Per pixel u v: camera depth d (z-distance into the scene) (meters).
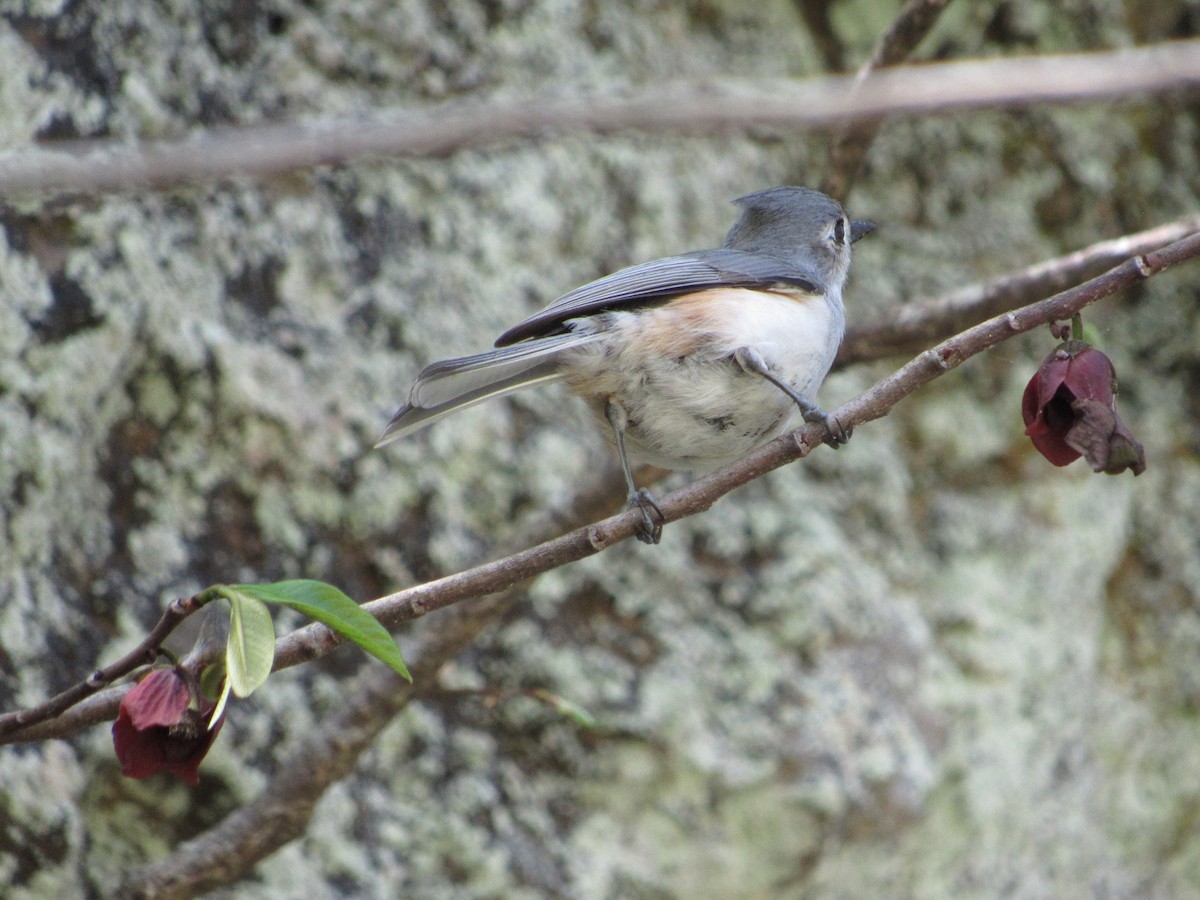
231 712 8.59
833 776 9.41
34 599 8.04
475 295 10.20
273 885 8.53
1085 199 12.64
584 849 9.26
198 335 9.02
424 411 6.87
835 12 12.30
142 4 9.38
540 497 9.79
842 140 8.85
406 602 5.40
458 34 10.71
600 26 11.24
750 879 9.27
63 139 8.75
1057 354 5.40
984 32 12.43
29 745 7.80
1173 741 12.26
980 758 10.45
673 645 9.70
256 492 9.06
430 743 9.23
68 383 8.44
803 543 10.18
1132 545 12.43
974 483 11.40
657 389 7.16
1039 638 11.06
